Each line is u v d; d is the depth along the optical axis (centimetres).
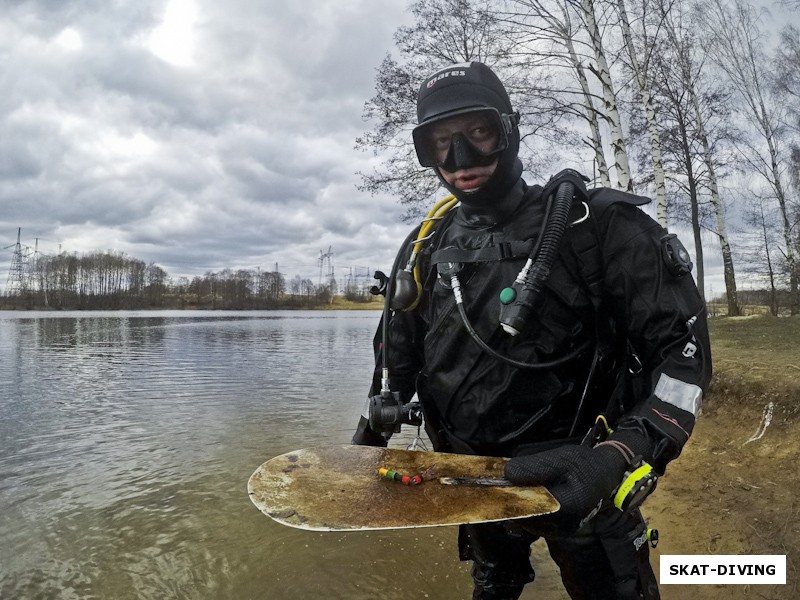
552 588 309
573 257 139
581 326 140
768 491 379
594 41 973
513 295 130
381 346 182
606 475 115
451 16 1062
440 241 165
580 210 142
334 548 363
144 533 389
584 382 144
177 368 1397
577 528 126
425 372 161
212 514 422
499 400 142
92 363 1509
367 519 116
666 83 1484
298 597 306
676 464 466
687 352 129
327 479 137
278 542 371
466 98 142
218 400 914
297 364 1490
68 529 397
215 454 589
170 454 590
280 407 852
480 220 151
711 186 1708
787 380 514
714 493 397
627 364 148
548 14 1030
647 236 137
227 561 347
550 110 1077
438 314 155
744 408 522
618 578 142
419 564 340
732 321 1395
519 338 139
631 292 136
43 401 911
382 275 179
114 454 591
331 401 906
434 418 164
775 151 1670
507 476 125
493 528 170
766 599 273
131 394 982
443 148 150
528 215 147
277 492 131
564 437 145
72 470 535
